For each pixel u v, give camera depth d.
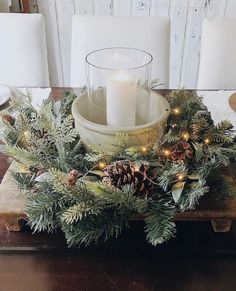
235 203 0.76
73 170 0.71
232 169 0.85
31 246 0.76
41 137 0.83
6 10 2.15
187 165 0.74
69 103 0.99
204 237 0.78
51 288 0.69
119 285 0.69
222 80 1.69
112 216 0.70
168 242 0.77
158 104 0.90
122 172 0.70
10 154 0.79
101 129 0.77
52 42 2.40
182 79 2.54
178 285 0.69
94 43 1.64
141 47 1.64
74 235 0.67
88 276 0.71
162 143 0.77
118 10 2.26
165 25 1.62
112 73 0.85
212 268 0.72
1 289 0.69
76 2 2.23
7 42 1.67
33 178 0.77
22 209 0.74
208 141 0.81
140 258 0.74
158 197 0.72
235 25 1.60
